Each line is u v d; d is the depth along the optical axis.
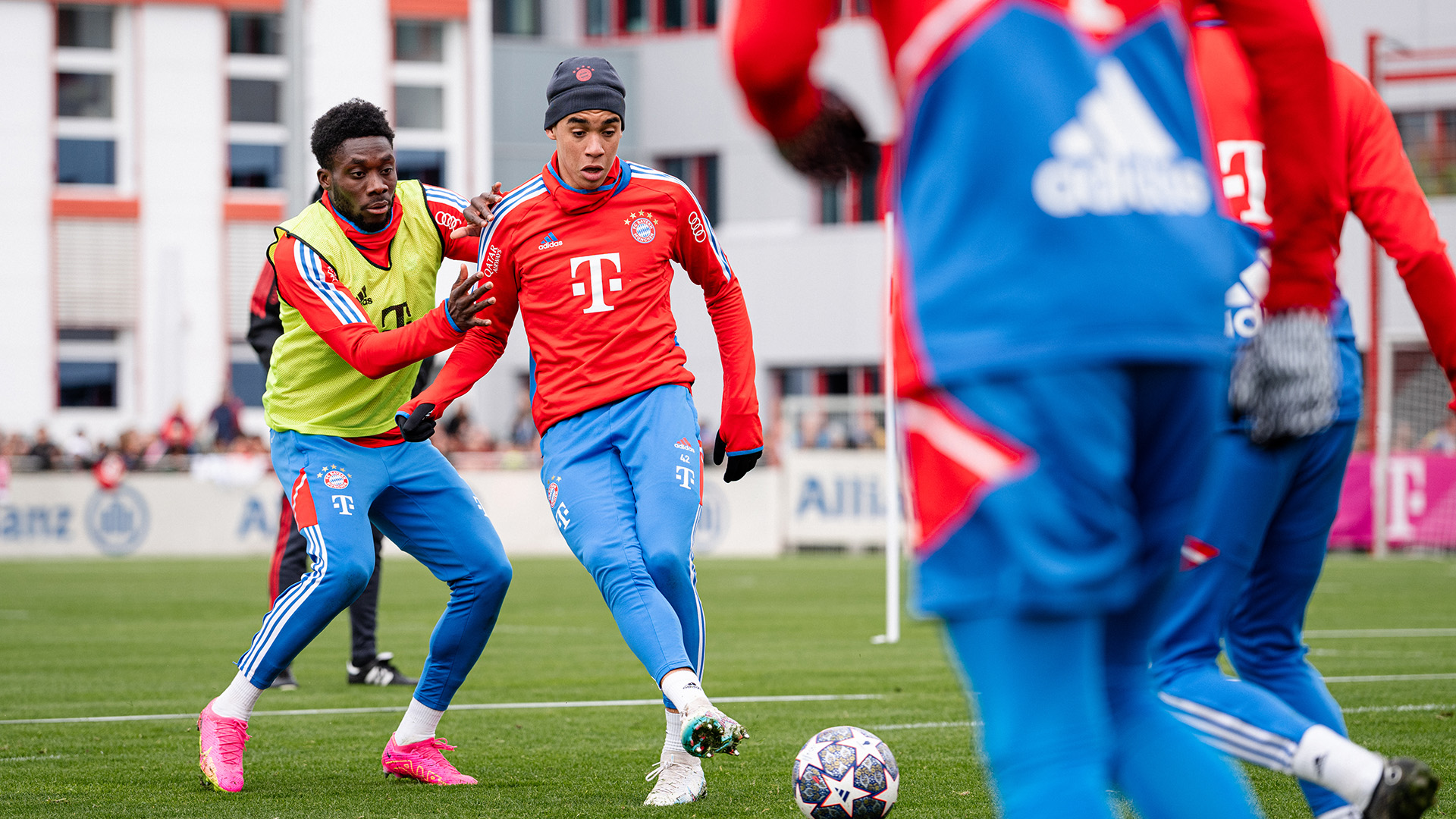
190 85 116.94
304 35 57.31
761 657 32.47
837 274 113.31
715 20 123.50
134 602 49.62
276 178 119.19
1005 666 7.46
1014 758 7.45
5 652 34.47
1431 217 11.70
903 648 34.72
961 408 7.43
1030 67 7.35
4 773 18.41
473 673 30.17
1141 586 8.28
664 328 16.86
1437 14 99.19
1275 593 11.77
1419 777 10.00
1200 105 8.05
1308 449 11.34
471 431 86.88
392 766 17.89
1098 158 7.36
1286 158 9.12
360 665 28.55
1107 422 7.36
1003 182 7.33
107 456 81.12
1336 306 11.52
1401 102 99.44
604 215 16.78
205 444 89.25
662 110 122.44
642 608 15.47
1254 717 10.77
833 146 8.16
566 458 16.62
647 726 22.64
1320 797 10.89
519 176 124.00
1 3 113.56
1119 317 7.28
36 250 114.38
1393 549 74.94
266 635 17.45
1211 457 8.01
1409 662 30.45
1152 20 7.72
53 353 114.69
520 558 77.56
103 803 16.33
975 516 7.42
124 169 116.31
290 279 17.61
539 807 16.02
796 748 20.06
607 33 127.12
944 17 7.43
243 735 17.61
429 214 18.73
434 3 118.94
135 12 115.88
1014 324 7.29
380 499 18.33
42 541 79.88
